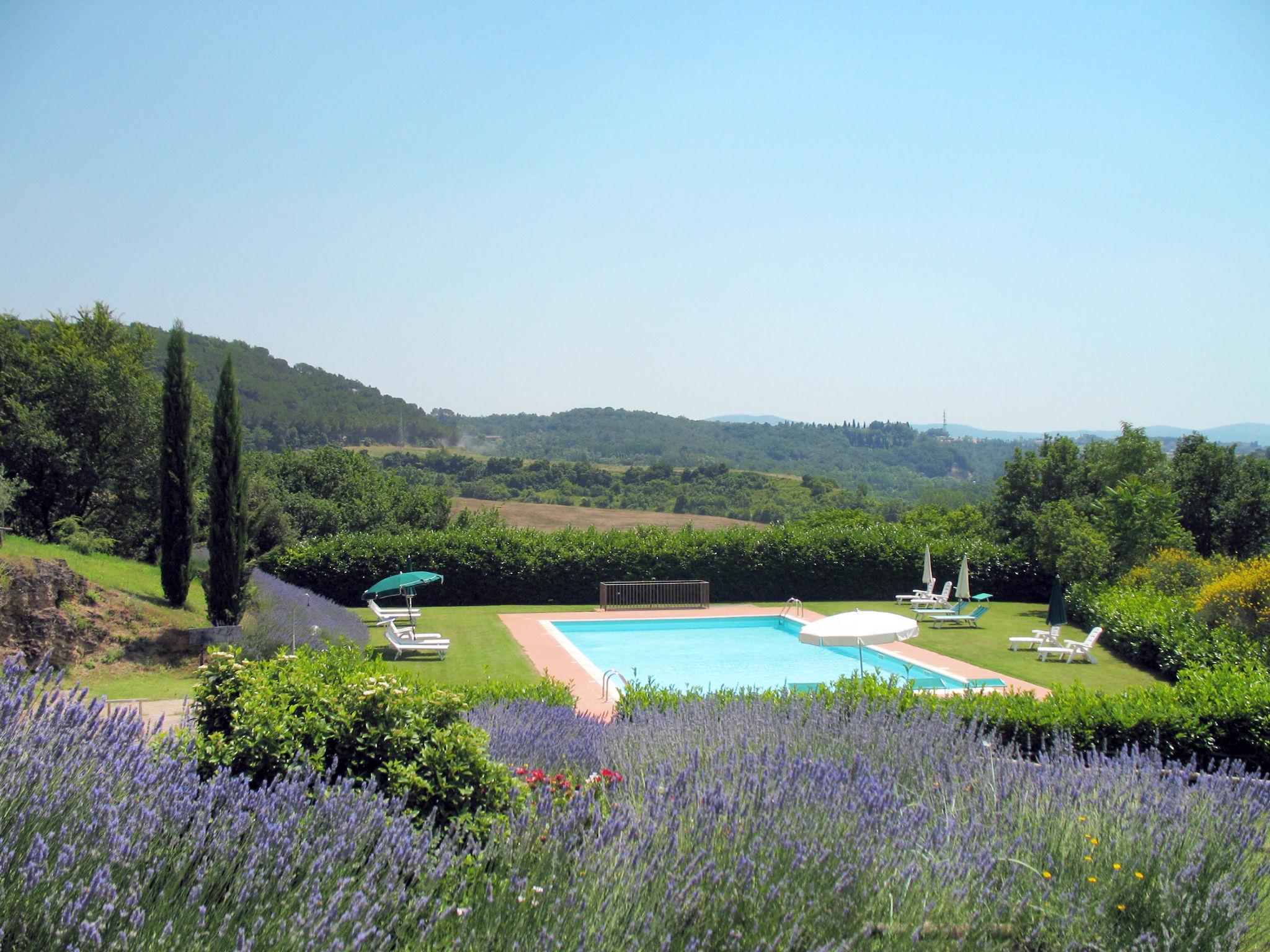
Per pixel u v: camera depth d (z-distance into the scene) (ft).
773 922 12.69
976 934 13.53
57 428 95.25
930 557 90.27
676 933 12.39
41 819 11.32
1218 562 76.69
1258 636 51.62
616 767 22.07
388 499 150.82
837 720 24.48
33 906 10.07
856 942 12.80
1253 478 106.01
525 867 13.87
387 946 11.46
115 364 97.50
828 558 93.20
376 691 17.74
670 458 413.39
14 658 14.05
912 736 22.67
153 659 50.19
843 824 14.87
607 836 13.97
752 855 13.69
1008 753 23.13
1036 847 15.62
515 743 23.89
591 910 12.25
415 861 13.16
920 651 65.21
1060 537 81.56
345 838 12.96
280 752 16.33
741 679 59.11
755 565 92.48
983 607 76.23
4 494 65.26
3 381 94.17
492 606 87.61
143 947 10.12
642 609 86.22
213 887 11.84
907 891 13.58
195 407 93.81
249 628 52.80
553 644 65.67
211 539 57.72
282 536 113.80
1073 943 13.24
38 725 13.03
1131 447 98.12
